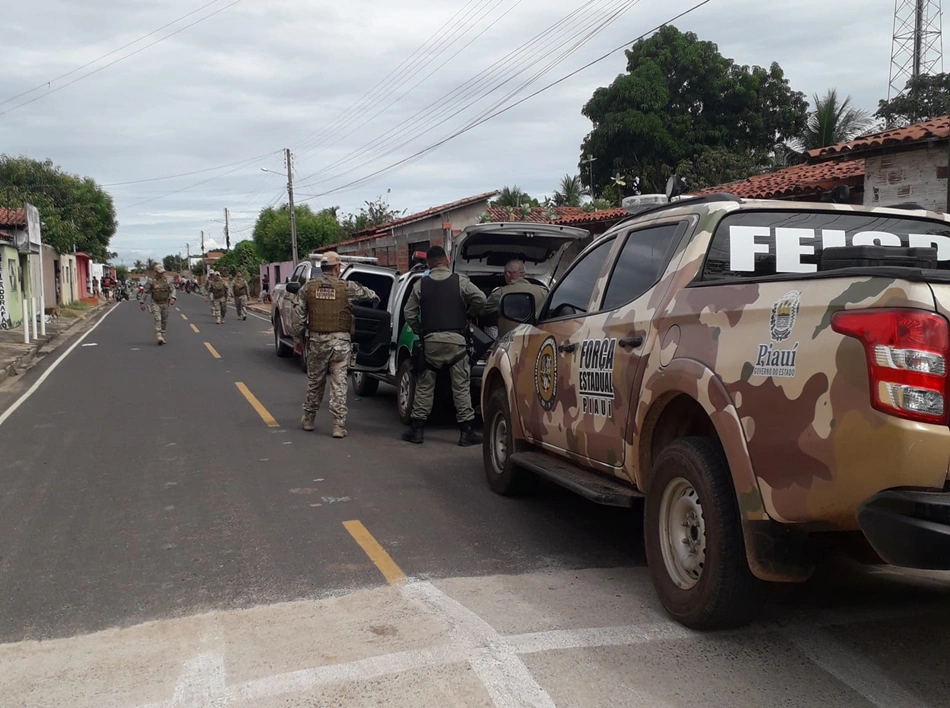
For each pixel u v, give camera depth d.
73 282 44.12
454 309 8.38
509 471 6.28
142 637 3.97
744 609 3.71
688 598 3.90
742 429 3.47
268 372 14.47
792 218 4.48
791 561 3.46
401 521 5.85
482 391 6.88
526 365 5.92
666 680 3.50
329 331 8.84
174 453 8.04
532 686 3.45
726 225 4.35
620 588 4.58
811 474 3.16
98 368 14.91
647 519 4.24
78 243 44.19
